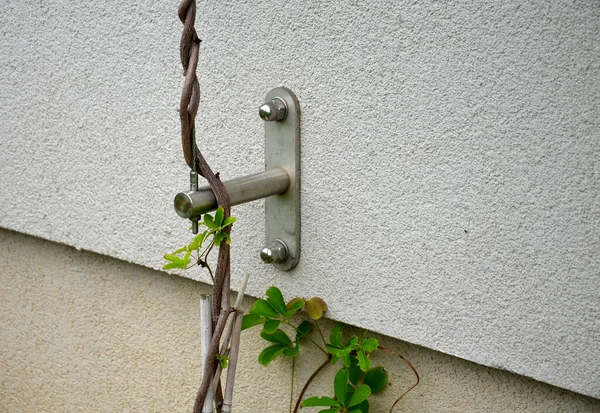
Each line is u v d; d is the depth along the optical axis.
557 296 1.12
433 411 1.36
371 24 1.22
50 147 1.75
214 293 1.20
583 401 1.18
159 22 1.48
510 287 1.17
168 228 1.58
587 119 1.04
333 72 1.29
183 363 1.69
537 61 1.07
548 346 1.15
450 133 1.18
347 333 1.45
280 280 1.46
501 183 1.14
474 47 1.12
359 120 1.28
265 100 1.38
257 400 1.59
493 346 1.21
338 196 1.34
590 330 1.10
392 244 1.29
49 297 1.96
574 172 1.07
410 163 1.23
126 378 1.83
